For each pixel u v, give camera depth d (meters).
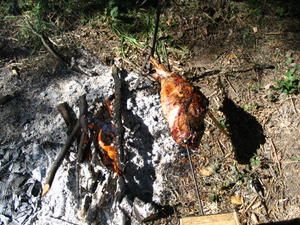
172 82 1.33
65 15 1.74
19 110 1.43
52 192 1.33
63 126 1.39
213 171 1.39
